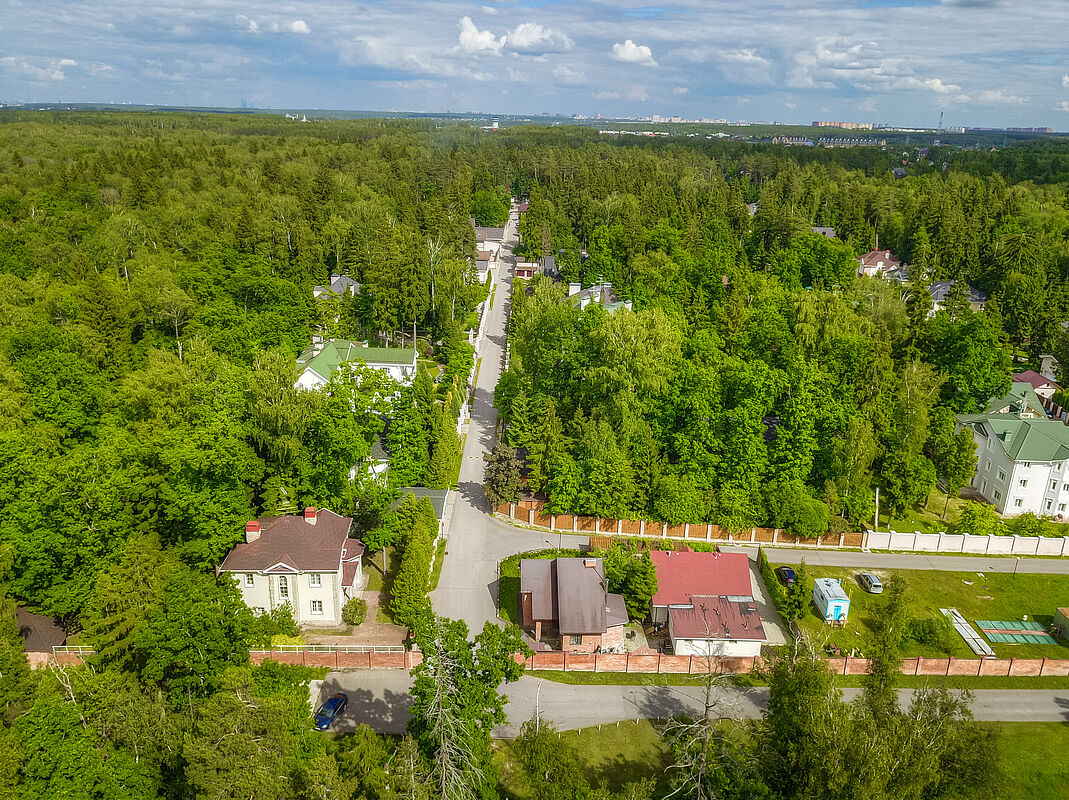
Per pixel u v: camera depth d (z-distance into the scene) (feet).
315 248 451.53
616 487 241.96
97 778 113.09
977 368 309.42
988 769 125.59
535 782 133.08
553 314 283.38
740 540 244.01
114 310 306.55
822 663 139.33
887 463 254.06
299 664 169.58
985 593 222.48
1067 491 264.31
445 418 263.08
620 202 574.56
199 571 179.22
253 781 105.40
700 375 253.44
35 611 177.37
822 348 296.10
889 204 608.60
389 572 216.33
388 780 112.78
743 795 127.34
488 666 133.28
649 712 169.27
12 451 187.32
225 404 209.26
